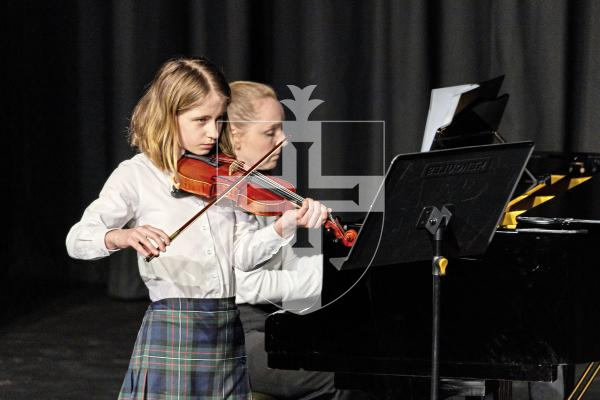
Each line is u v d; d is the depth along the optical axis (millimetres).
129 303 13992
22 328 12508
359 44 13734
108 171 14461
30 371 10539
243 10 13562
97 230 5105
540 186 7777
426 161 5270
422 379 6434
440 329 6027
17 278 15469
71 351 11383
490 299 6164
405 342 6293
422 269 6246
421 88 13430
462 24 13336
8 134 15469
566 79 12961
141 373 5324
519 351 6133
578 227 6840
